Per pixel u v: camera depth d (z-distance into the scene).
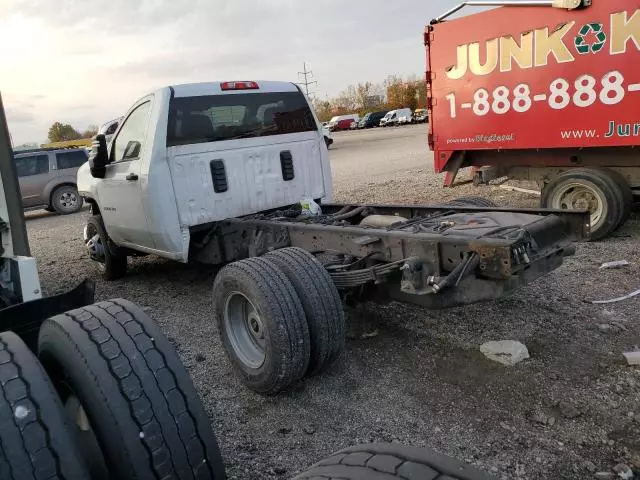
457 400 3.58
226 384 4.14
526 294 5.27
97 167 6.16
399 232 3.80
